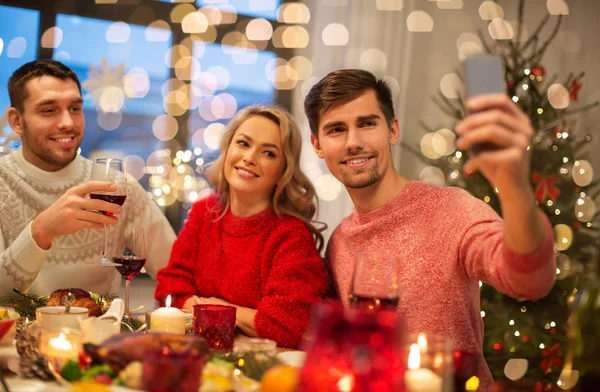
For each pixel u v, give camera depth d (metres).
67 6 3.69
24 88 2.13
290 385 0.96
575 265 2.84
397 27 4.05
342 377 0.73
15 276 1.83
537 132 2.96
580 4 4.07
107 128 3.76
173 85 3.86
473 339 1.58
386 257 1.24
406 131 4.03
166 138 3.85
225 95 3.95
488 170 1.03
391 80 4.03
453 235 1.55
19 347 1.23
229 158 1.91
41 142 2.15
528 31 4.03
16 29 3.62
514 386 0.93
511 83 2.98
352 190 1.72
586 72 4.04
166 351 0.91
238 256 1.91
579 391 0.88
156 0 3.83
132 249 1.71
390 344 0.74
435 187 1.67
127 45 3.79
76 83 2.22
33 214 2.21
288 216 1.92
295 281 1.78
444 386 0.92
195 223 2.02
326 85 1.67
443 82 4.05
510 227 1.08
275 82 4.00
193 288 1.97
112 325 1.21
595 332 0.87
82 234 2.19
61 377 1.07
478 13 4.07
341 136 1.66
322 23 4.01
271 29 3.99
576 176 3.04
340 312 0.75
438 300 1.56
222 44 3.94
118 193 1.75
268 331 1.72
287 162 1.92
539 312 2.79
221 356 1.18
